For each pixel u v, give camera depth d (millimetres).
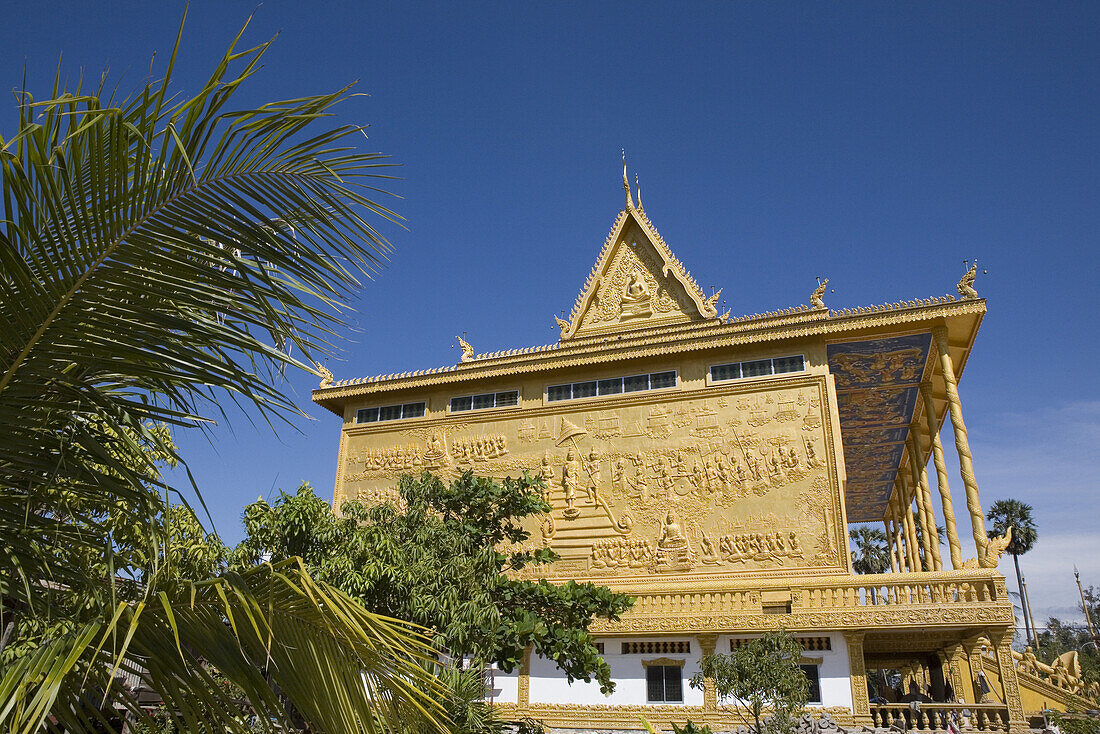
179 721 6137
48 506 6418
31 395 5492
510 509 20984
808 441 30250
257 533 16219
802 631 26078
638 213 38500
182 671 5863
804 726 23266
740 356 32469
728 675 20234
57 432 5781
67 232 5195
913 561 47281
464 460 35062
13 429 5355
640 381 33562
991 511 75000
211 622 5836
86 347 5441
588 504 32219
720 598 27531
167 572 6281
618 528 31391
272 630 5812
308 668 5969
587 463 32906
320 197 6227
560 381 34906
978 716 24250
